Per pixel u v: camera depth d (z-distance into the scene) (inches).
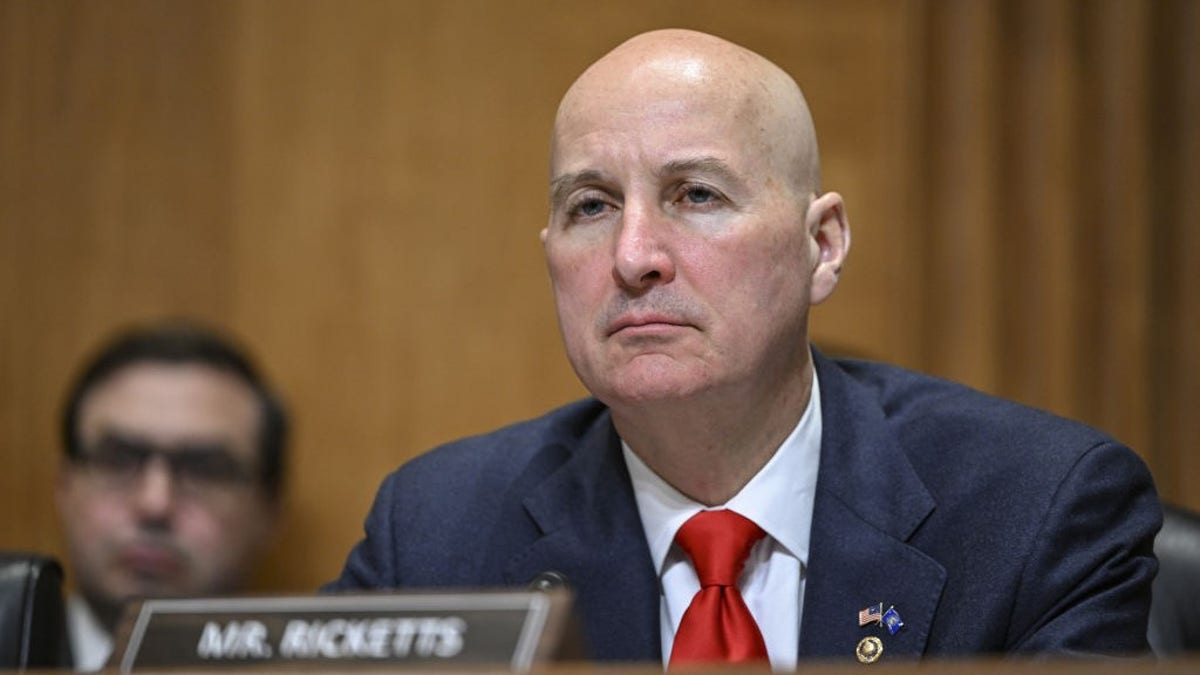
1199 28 253.8
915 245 250.8
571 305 130.2
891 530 132.6
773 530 134.6
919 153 252.4
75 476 217.9
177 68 255.9
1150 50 254.7
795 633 132.4
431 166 254.8
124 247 253.1
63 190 254.1
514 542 143.9
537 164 255.3
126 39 256.1
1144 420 248.1
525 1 257.1
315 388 251.4
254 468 224.1
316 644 88.8
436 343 252.5
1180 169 253.8
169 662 91.1
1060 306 248.1
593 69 133.6
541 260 254.4
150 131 254.8
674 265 126.8
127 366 220.7
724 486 136.5
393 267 253.4
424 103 255.6
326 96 255.3
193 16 256.5
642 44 133.5
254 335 252.2
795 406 136.2
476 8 256.8
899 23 254.5
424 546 147.2
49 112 254.8
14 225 253.1
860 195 252.2
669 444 133.3
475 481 151.3
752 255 127.9
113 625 216.4
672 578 137.3
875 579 130.5
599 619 137.1
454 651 86.0
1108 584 127.1
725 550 132.2
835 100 253.9
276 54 255.9
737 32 255.6
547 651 84.7
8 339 251.4
